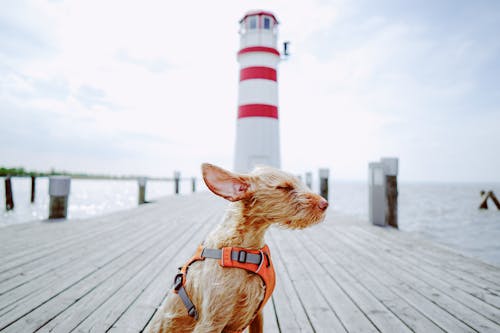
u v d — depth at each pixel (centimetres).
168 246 437
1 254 384
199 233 534
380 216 630
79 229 556
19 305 236
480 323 217
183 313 137
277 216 144
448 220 1159
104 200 1773
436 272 331
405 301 254
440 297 263
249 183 141
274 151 1289
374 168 644
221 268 133
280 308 239
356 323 215
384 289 281
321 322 217
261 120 1270
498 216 1281
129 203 1591
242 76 1315
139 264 348
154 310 230
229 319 131
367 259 384
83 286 278
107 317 218
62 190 664
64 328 202
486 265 358
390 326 211
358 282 299
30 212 1165
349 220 707
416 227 964
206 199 1209
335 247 448
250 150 1266
